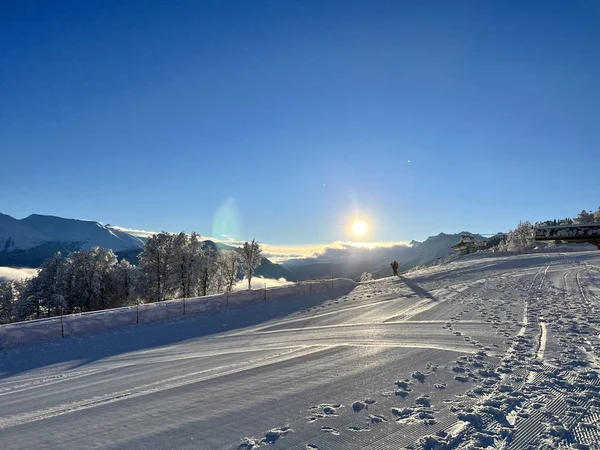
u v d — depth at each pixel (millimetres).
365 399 6238
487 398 6051
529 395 6090
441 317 13992
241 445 4836
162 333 15820
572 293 17172
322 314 17516
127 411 6449
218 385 7574
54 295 53719
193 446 4883
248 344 12422
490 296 18016
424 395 6320
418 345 10055
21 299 54969
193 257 58125
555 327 10969
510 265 32062
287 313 18656
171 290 56469
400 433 4969
